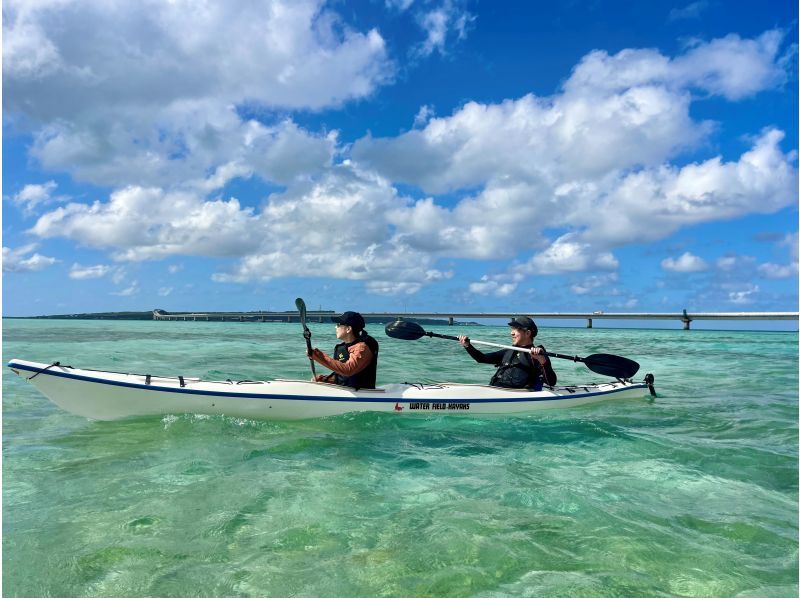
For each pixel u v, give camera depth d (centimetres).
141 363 1217
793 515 307
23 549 253
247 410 542
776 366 1355
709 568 241
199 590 218
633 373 694
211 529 278
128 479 357
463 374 1054
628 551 257
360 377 586
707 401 716
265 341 2383
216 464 394
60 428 506
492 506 315
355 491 339
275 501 318
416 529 280
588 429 529
